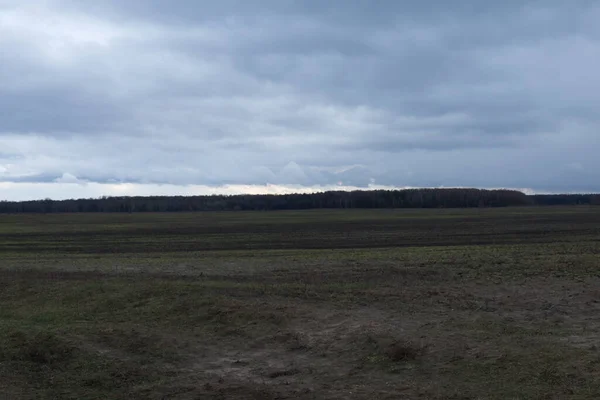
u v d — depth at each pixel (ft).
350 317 44.70
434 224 197.77
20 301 57.47
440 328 41.22
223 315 46.09
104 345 39.68
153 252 111.45
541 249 95.40
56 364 36.32
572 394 28.91
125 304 52.13
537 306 49.83
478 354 35.27
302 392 31.55
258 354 38.83
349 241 131.34
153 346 39.63
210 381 34.04
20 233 177.06
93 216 347.97
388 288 56.80
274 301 50.37
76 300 55.31
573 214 265.75
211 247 121.70
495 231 152.97
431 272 68.28
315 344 39.55
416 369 34.12
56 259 95.50
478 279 62.90
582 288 56.18
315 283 61.93
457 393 30.14
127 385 33.63
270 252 103.76
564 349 35.42
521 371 32.32
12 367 35.40
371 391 31.32
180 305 49.34
